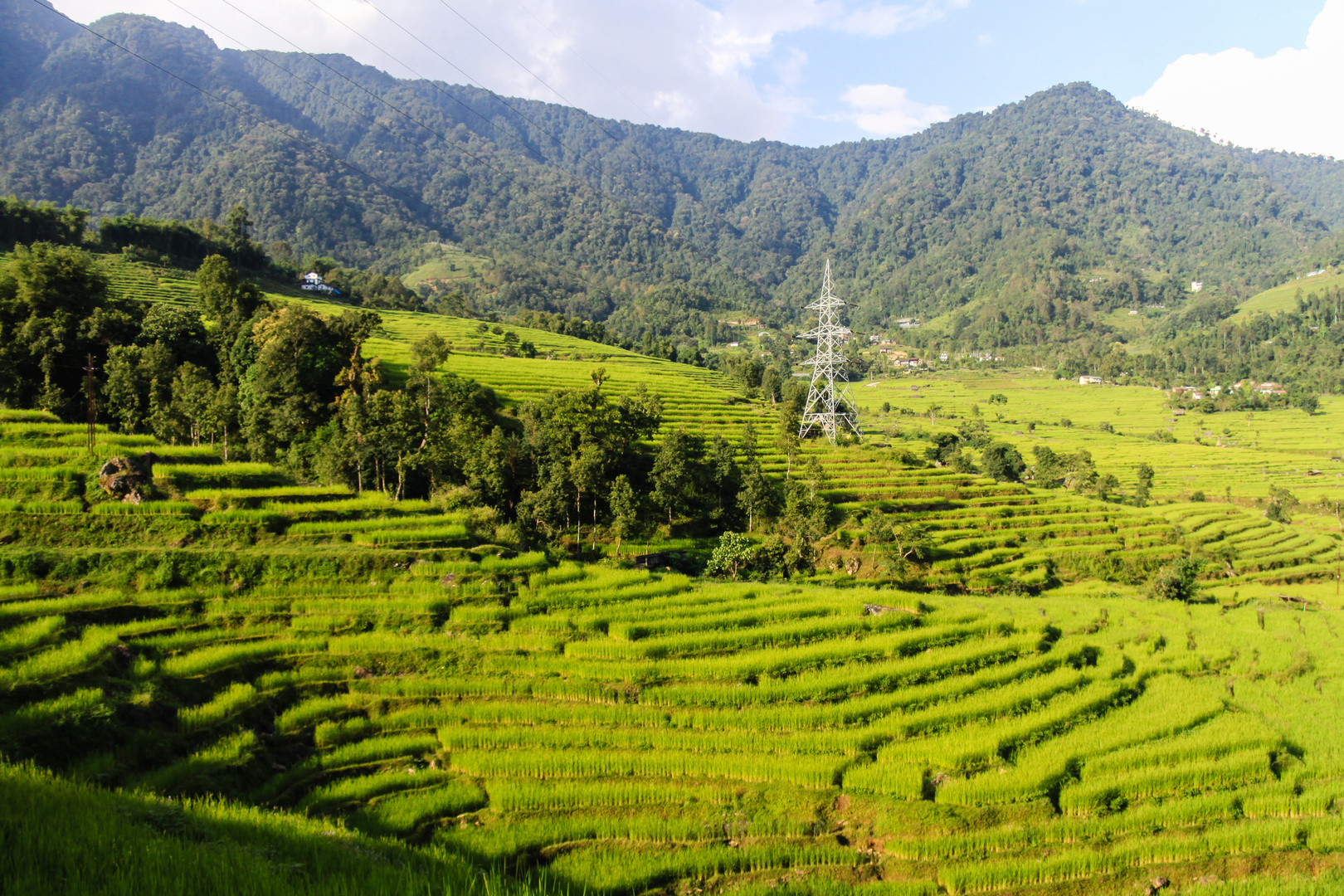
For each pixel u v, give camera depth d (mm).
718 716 33031
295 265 189500
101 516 39156
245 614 34750
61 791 16797
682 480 74500
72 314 72750
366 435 61562
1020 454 149875
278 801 25203
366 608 36500
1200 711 37219
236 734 27078
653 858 24953
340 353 75375
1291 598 68188
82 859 13539
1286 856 27844
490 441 65812
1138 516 92812
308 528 42250
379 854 19266
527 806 26812
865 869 25984
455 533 43875
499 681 33312
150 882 13164
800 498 75938
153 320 78250
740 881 24906
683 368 177125
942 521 83938
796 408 119438
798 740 31625
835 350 130625
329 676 32219
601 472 67125
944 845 26922
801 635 40219
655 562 65250
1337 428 179000
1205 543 92375
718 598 44031
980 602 53125
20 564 33812
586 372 127500
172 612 33719
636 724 32375
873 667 37688
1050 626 46375
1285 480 137625
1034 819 28844
